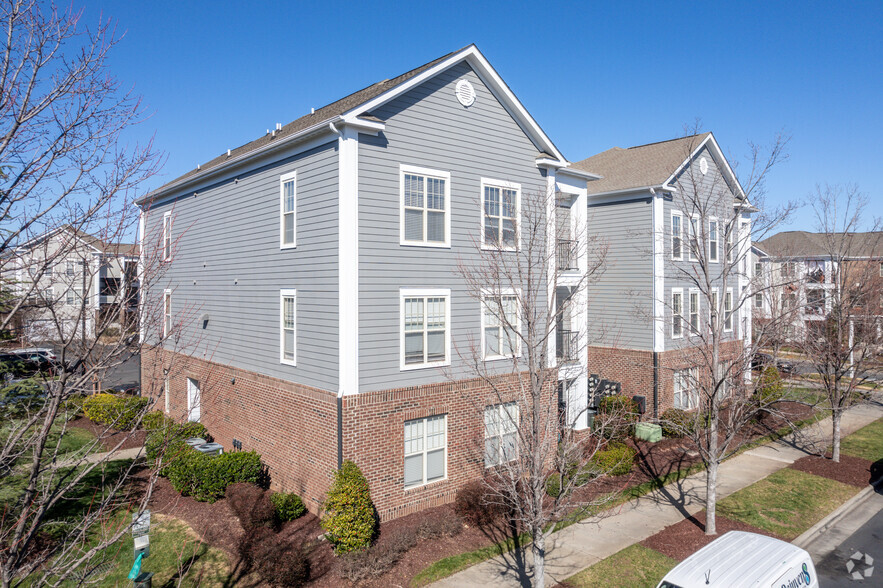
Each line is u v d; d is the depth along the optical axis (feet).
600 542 42.04
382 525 43.24
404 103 45.78
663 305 74.69
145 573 27.61
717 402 44.32
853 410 89.20
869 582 37.27
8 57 19.34
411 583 35.70
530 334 33.68
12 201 19.57
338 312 43.01
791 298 57.41
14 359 36.06
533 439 32.14
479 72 50.83
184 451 49.93
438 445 47.91
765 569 28.32
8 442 19.63
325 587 34.99
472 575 36.81
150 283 24.68
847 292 67.00
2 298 25.76
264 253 53.42
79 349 21.79
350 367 42.39
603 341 80.23
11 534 26.71
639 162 82.53
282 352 50.57
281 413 49.90
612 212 79.41
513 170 53.98
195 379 67.15
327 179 44.50
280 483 50.03
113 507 22.70
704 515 47.26
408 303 46.16
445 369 48.19
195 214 67.56
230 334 59.57
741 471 58.95
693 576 27.84
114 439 64.13
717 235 81.25
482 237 50.80
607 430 54.60
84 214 20.76
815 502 50.39
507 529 43.60
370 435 43.29
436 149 47.93
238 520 43.86
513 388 52.31
